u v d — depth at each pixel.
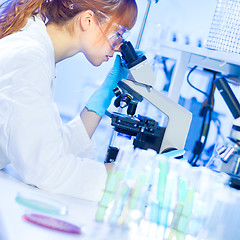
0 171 1.53
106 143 2.80
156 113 2.54
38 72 1.38
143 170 1.09
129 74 1.81
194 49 2.07
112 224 1.05
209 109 2.40
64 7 1.62
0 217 0.91
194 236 1.07
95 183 1.39
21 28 1.56
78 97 3.70
